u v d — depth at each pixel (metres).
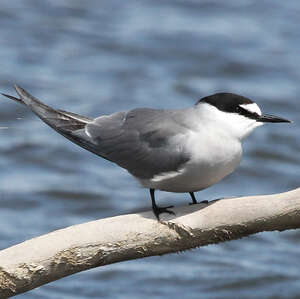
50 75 20.12
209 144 8.21
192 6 24.39
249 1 24.94
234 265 13.73
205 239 7.87
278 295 12.90
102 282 13.05
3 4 23.67
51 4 23.98
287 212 7.73
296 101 19.61
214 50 21.83
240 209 7.75
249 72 20.97
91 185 16.16
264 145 17.97
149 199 15.60
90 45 21.92
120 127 8.84
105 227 7.71
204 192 15.95
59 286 12.83
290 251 14.25
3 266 7.50
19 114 18.64
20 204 15.38
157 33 22.62
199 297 12.79
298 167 17.31
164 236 7.77
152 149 8.51
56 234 7.64
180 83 20.23
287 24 23.48
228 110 8.30
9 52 21.11
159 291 12.89
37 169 16.77
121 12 23.91
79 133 8.84
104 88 19.69
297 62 21.44
